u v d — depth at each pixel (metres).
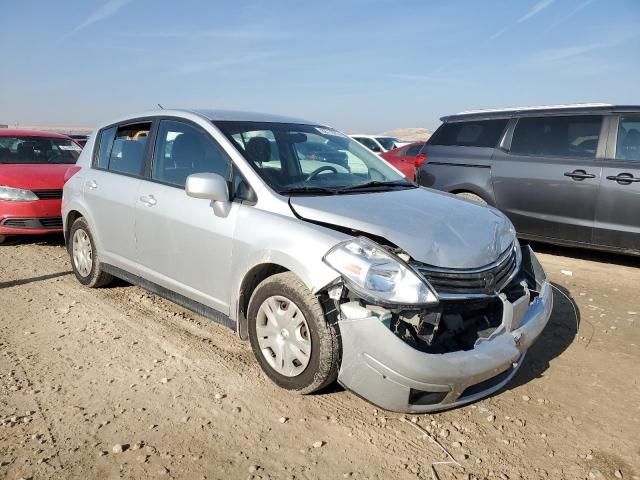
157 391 3.40
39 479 2.59
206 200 3.87
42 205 7.21
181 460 2.75
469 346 2.96
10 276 5.88
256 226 3.46
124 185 4.64
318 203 3.43
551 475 2.69
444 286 2.94
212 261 3.79
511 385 3.58
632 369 3.82
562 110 6.69
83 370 3.68
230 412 3.18
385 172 4.56
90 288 5.43
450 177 7.50
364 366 2.91
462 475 2.67
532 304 3.45
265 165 3.81
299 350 3.24
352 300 3.00
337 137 4.74
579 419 3.18
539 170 6.68
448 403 2.96
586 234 6.41
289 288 3.22
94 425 3.04
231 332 4.35
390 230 3.06
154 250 4.32
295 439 2.94
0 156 8.03
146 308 4.88
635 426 3.12
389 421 3.12
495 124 7.23
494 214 3.86
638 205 5.98
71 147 8.98
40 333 4.30
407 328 2.91
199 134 4.12
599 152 6.30
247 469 2.69
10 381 3.51
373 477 2.65
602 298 5.28
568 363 3.90
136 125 4.81
